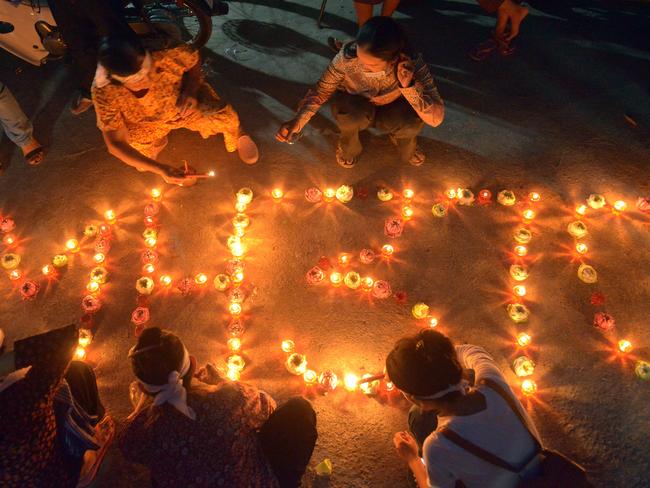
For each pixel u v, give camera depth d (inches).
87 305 153.3
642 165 179.5
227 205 174.1
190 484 94.7
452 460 89.8
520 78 202.2
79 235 170.4
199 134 188.4
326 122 191.0
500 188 175.9
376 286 153.7
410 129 157.6
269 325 153.0
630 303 153.0
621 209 168.9
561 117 191.8
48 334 98.7
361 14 185.6
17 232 171.6
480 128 189.2
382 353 148.3
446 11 224.2
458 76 203.5
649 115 191.5
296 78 204.8
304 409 115.1
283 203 174.1
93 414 122.8
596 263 159.8
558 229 166.7
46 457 96.1
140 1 147.1
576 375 142.6
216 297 157.2
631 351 145.3
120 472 131.8
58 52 174.7
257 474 100.6
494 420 89.3
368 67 130.3
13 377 90.2
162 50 134.0
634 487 127.6
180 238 168.4
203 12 147.6
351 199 174.1
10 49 182.9
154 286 159.0
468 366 108.6
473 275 159.6
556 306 153.3
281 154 184.1
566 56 208.1
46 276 162.2
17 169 183.9
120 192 177.8
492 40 206.4
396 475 131.8
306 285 159.0
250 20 222.8
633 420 135.5
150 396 96.8
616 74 202.5
